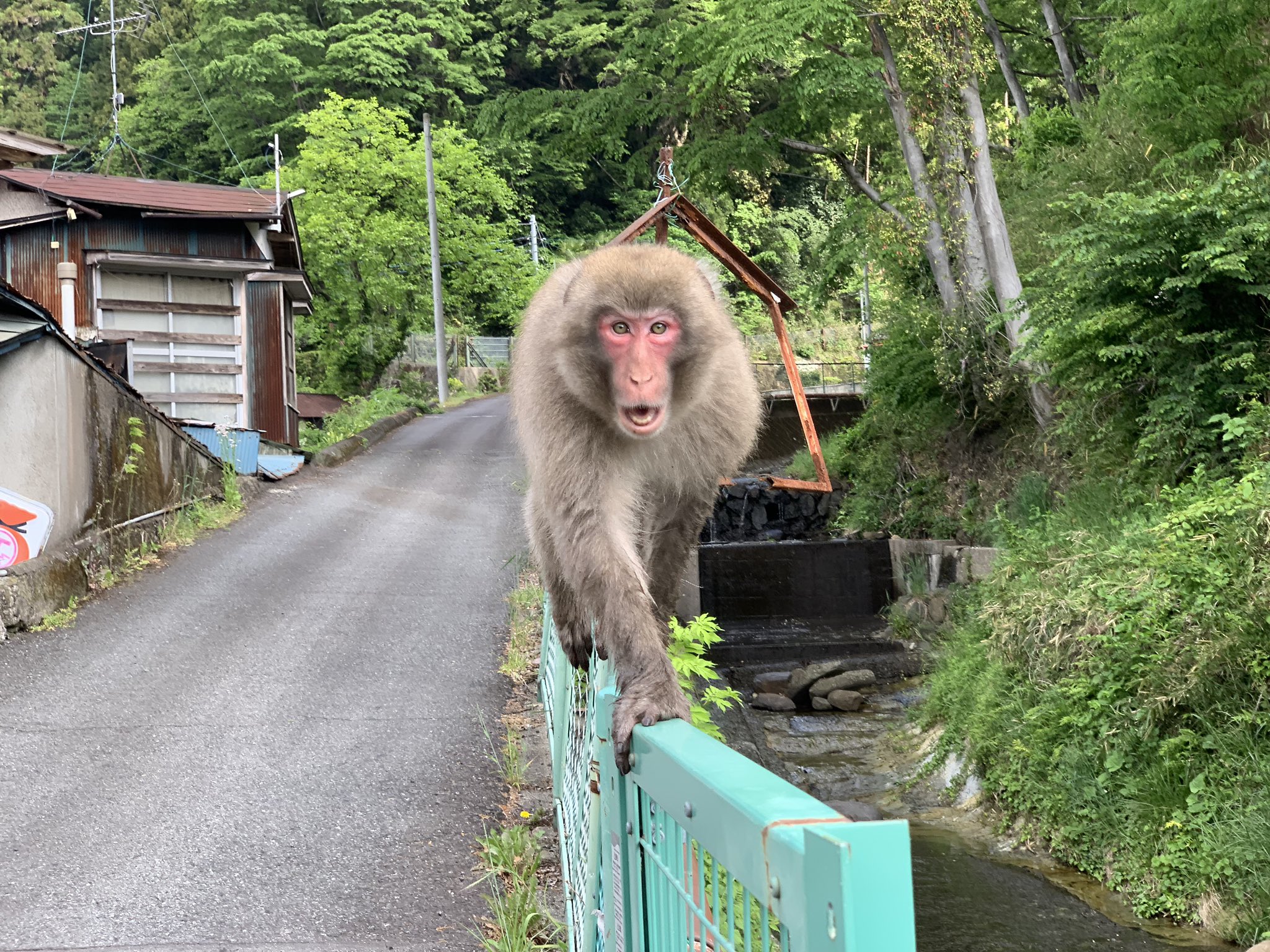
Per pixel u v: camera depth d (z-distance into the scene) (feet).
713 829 4.67
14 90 165.48
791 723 33.42
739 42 46.03
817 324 126.41
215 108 156.15
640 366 10.30
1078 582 24.88
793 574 46.16
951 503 49.01
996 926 19.01
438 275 122.93
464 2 166.71
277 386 66.49
